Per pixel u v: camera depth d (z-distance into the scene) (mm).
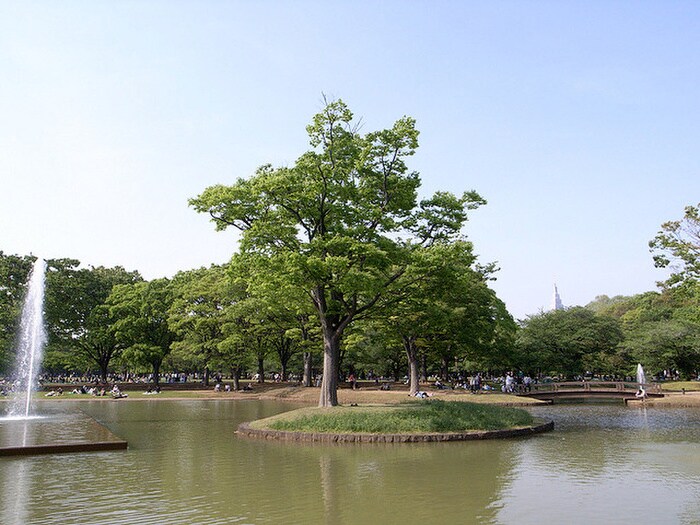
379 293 26438
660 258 40594
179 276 68375
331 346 28266
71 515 11266
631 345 62812
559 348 64125
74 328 67500
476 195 30312
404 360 70812
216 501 12469
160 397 53750
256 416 35000
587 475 15359
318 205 27078
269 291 27781
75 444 19812
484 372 75062
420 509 11719
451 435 22312
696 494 13000
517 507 11828
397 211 28906
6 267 64062
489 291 47719
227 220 27094
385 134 26859
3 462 17734
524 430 24531
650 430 26672
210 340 58469
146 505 12109
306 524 10617
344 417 23562
